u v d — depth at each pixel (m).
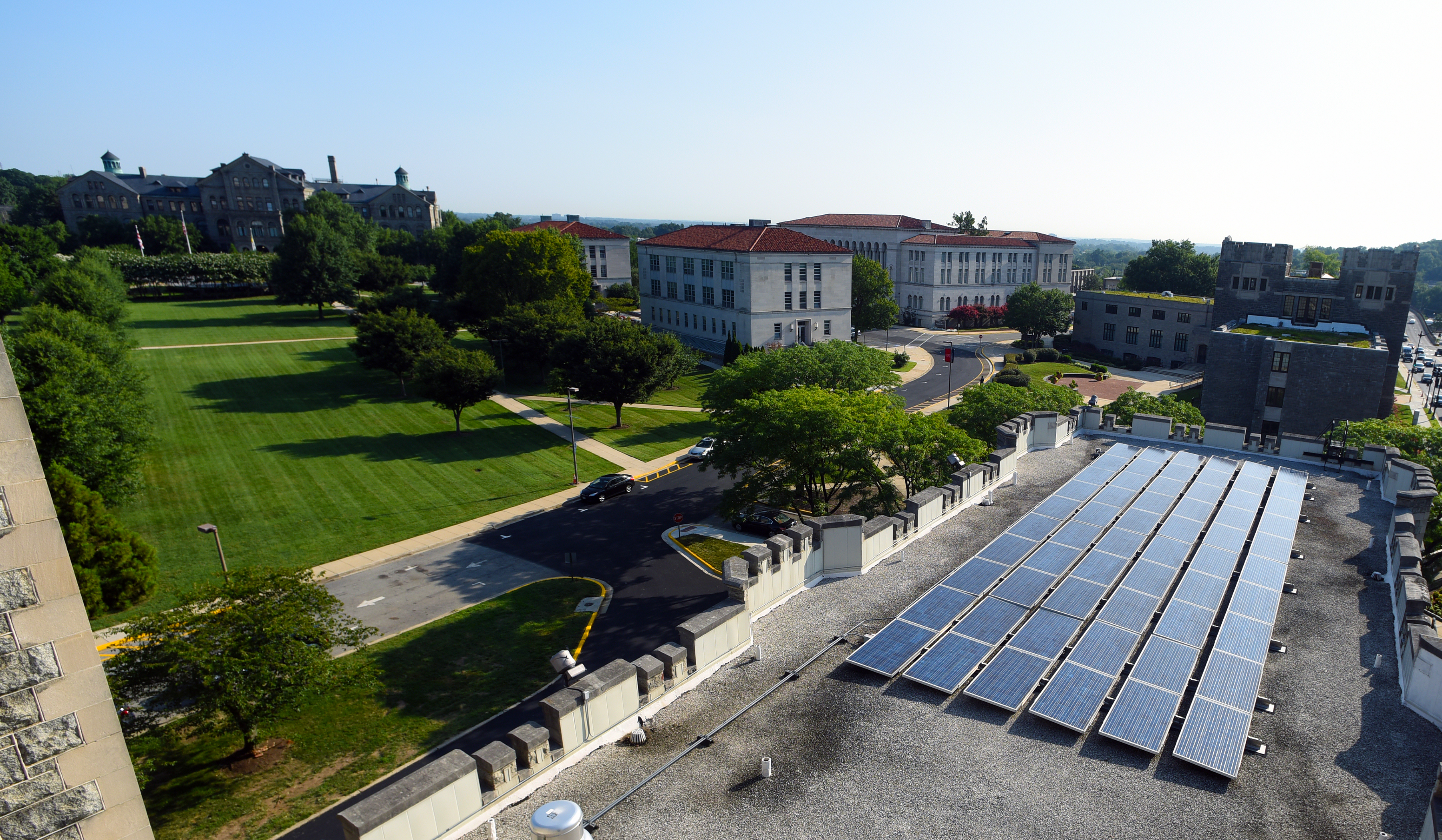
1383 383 61.94
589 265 156.62
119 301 100.88
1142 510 21.88
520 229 156.62
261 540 48.75
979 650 15.00
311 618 27.97
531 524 51.88
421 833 10.59
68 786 9.65
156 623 25.88
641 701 13.88
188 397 81.44
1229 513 21.58
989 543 20.28
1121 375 108.44
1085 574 17.91
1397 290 71.06
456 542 48.91
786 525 48.44
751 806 11.55
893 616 17.19
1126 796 11.48
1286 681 14.30
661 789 11.98
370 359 83.62
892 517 20.52
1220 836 10.72
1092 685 13.63
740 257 106.12
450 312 109.50
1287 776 11.87
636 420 79.06
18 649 9.03
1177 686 13.61
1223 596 17.02
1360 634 15.88
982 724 13.23
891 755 12.56
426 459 65.00
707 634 14.96
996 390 52.47
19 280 110.44
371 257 140.12
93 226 176.00
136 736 26.19
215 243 191.50
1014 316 128.62
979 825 11.02
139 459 48.59
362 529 50.69
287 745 29.11
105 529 36.41
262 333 117.25
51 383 43.34
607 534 50.00
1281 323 77.75
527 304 98.75
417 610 40.03
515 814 11.52
